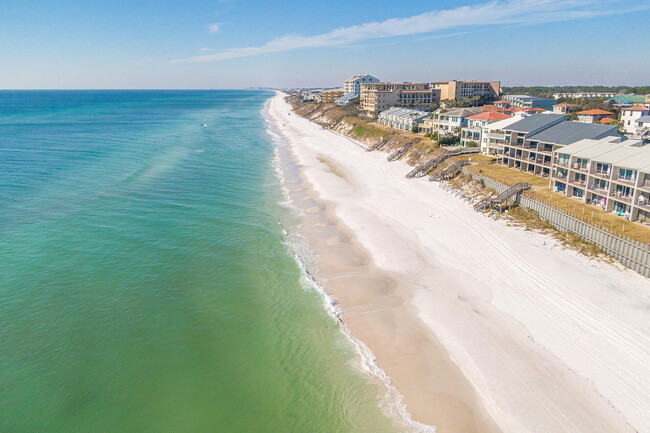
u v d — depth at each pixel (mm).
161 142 118938
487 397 25469
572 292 35812
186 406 24938
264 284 38500
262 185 72125
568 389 25750
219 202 61344
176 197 63156
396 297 36344
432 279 39125
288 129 159125
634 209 45312
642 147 49750
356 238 48562
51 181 70562
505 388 26047
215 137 132625
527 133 68625
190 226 51469
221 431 23422
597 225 43719
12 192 63281
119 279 38469
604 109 134000
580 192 54531
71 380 26422
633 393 25250
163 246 45594
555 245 44938
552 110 149375
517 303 34812
